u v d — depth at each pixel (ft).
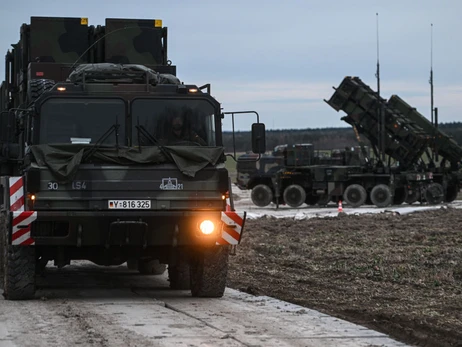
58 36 72.54
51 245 53.83
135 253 57.16
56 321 45.98
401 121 187.01
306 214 155.84
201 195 54.19
